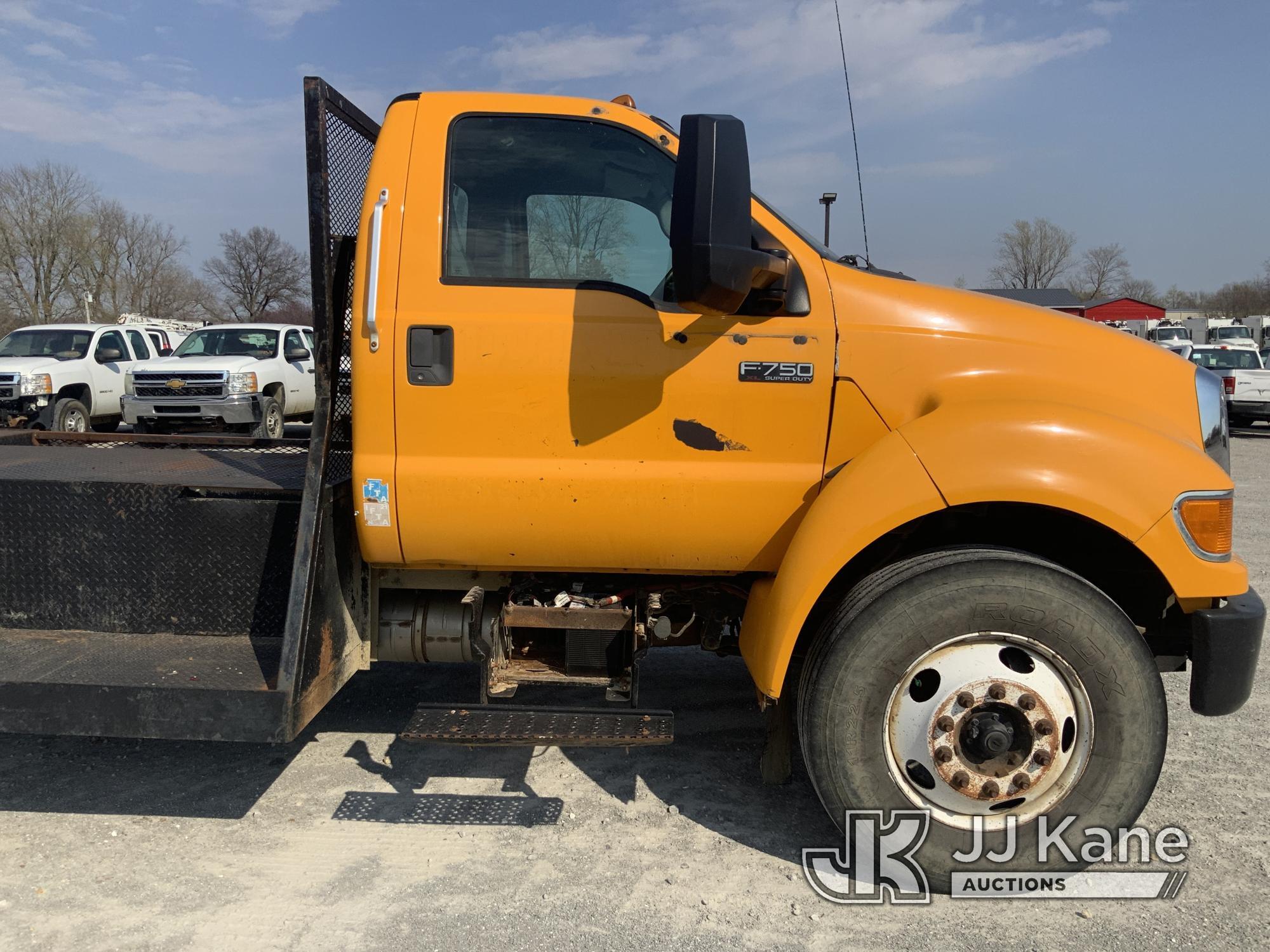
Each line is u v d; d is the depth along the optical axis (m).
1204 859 2.92
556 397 2.84
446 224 2.91
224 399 13.46
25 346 15.12
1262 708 4.15
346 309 3.16
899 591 2.62
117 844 2.96
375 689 4.29
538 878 2.80
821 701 2.68
